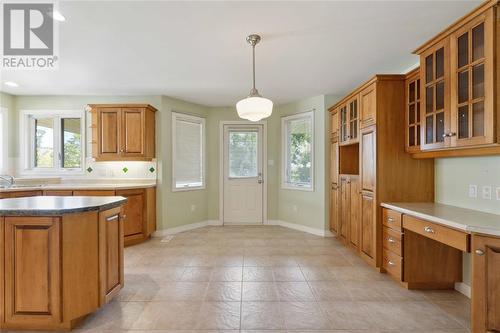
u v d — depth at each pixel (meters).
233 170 5.53
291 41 2.67
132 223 4.10
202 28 2.42
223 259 3.47
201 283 2.78
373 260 3.06
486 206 2.31
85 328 2.03
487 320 1.73
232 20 2.29
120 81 3.90
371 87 3.08
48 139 4.74
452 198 2.71
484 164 2.33
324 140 4.54
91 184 4.52
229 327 2.03
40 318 1.95
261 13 2.19
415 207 2.60
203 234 4.71
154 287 2.69
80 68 3.38
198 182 5.34
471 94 1.92
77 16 2.22
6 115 4.48
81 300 2.03
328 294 2.54
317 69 3.43
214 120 5.47
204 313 2.22
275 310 2.26
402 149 2.98
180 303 2.38
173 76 3.69
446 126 2.16
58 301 1.94
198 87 4.18
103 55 2.99
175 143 4.84
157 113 4.59
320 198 4.60
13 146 4.62
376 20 2.30
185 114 5.02
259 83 3.99
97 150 4.23
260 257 3.54
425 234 2.26
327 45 2.77
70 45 2.75
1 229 1.94
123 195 4.01
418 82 2.75
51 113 4.65
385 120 2.97
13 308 1.94
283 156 5.31
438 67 2.27
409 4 2.08
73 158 4.73
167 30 2.46
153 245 4.07
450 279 2.62
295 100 5.00
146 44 2.73
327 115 4.54
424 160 2.98
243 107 2.49
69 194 3.99
